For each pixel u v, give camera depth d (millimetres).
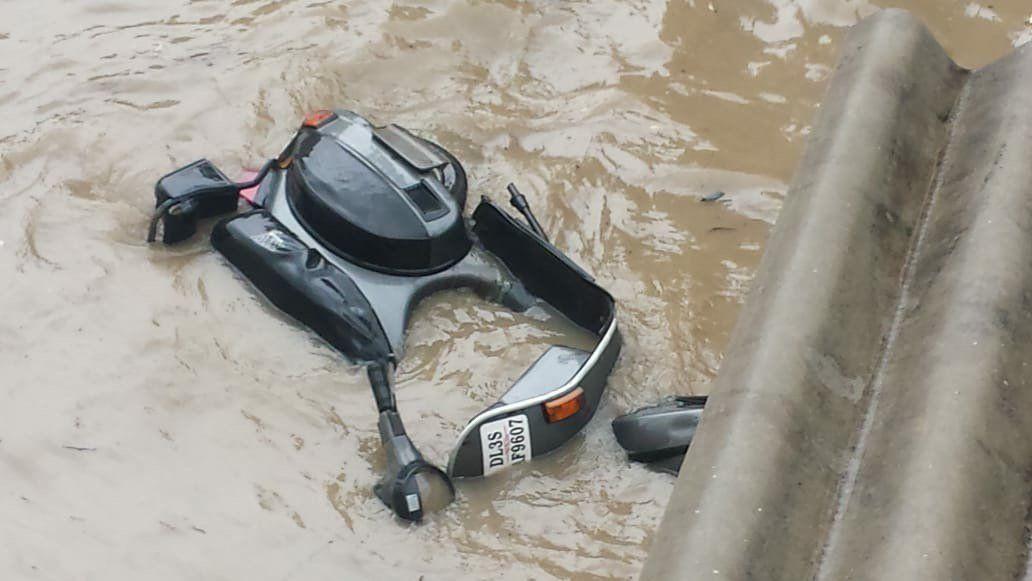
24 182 5703
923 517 2021
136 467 4480
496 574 4168
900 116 2811
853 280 2506
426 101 6340
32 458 4477
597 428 4695
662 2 6887
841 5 6762
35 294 5105
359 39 6637
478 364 4918
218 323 5023
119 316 5027
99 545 4195
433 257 5016
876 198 2650
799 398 2297
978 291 2352
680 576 2037
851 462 2252
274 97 6273
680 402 4715
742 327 2496
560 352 4715
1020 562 2039
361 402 4762
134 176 5816
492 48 6680
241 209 5566
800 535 2135
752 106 6305
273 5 6902
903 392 2297
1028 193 2520
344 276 4945
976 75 2951
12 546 4164
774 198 5785
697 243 5559
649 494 4453
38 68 6410
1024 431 2211
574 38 6707
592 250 5504
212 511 4340
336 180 5066
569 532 4324
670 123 6176
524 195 5754
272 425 4656
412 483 4289
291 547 4234
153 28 6742
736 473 2174
